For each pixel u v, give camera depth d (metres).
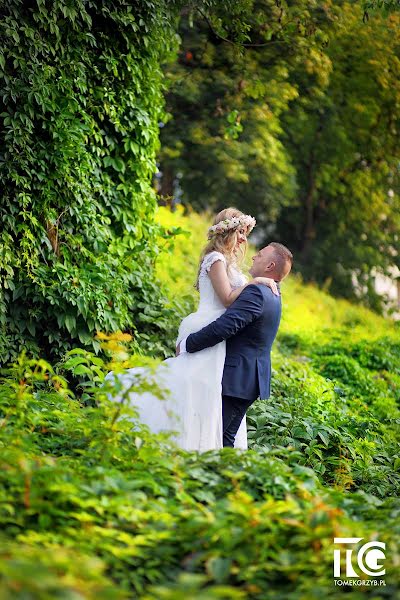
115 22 8.94
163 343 9.49
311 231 26.12
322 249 25.86
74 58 8.71
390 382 12.88
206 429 6.09
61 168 8.48
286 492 4.71
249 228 6.58
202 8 11.21
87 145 9.03
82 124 8.72
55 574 3.33
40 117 8.34
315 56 13.23
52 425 5.59
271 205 24.56
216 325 6.10
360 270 26.11
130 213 9.46
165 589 3.38
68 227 8.73
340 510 4.26
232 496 4.30
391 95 18.16
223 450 5.10
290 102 19.31
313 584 3.80
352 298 25.77
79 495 4.14
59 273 8.36
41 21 8.27
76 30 8.58
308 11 12.30
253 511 3.99
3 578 3.05
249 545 3.90
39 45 8.31
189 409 6.02
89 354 5.47
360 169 23.23
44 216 8.48
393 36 16.05
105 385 5.10
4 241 8.14
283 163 21.61
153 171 9.74
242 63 13.80
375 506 4.84
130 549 3.83
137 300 9.59
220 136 19.77
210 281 6.39
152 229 9.88
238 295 6.27
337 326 18.45
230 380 6.19
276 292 6.39
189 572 3.91
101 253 8.94
